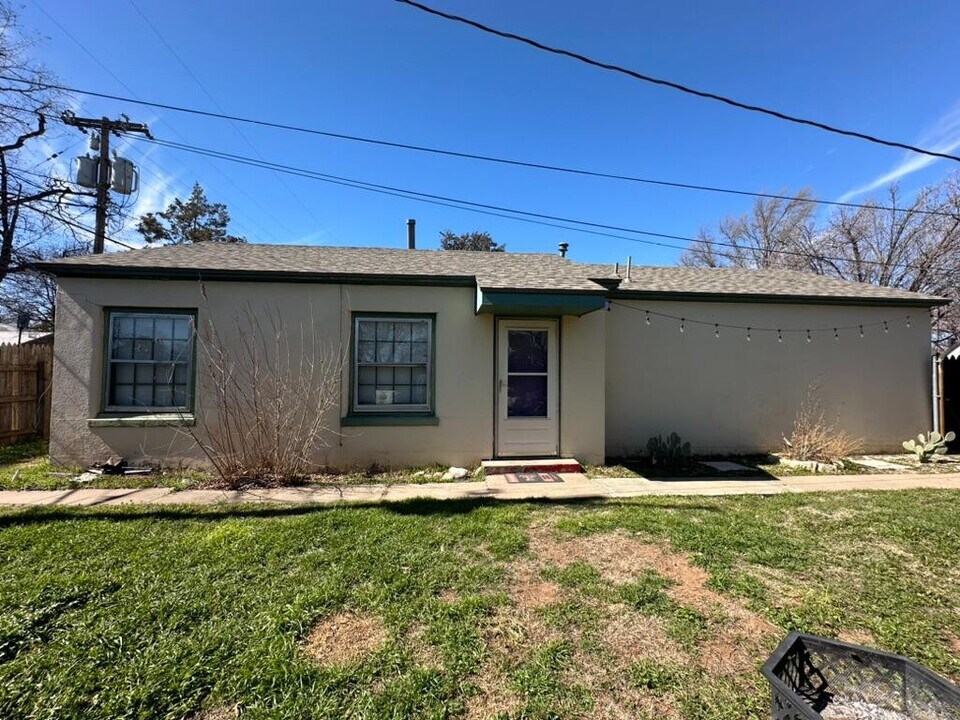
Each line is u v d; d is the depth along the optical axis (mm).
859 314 9203
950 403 9195
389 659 2562
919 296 9211
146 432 6883
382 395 7457
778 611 3104
